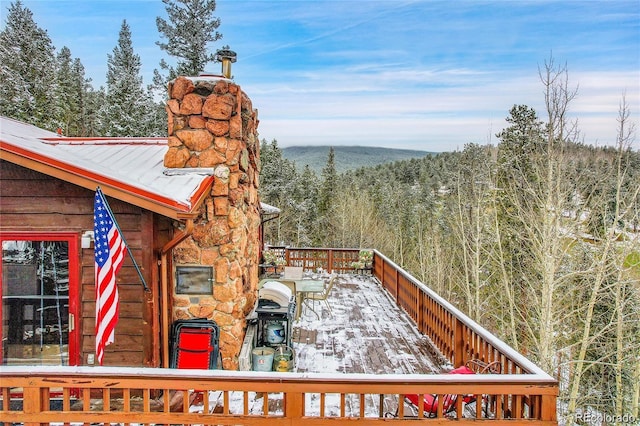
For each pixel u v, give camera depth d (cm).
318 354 623
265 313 593
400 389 344
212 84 539
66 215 441
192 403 459
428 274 2495
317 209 3475
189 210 418
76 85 2820
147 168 543
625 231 1299
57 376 341
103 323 355
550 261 1300
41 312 450
